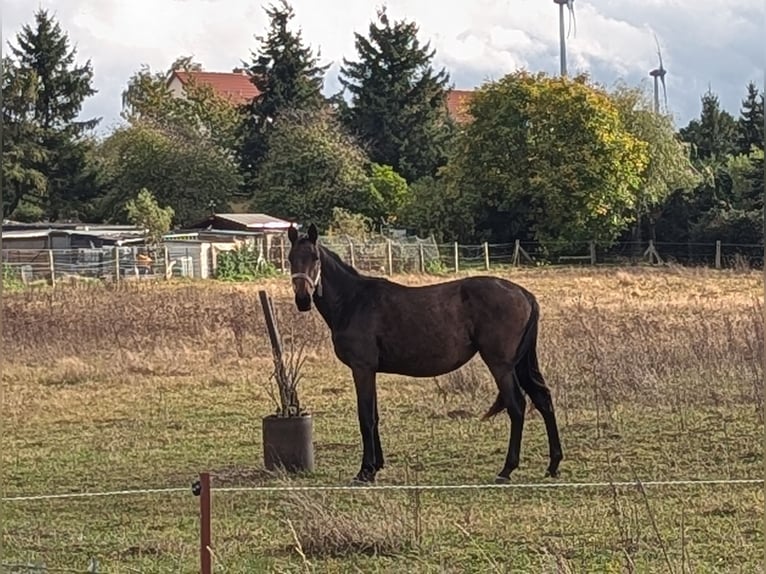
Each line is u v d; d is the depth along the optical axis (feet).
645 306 84.79
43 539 25.52
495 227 166.81
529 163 159.74
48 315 75.51
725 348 51.31
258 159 224.94
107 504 29.12
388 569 22.17
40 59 207.82
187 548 24.34
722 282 115.44
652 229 168.66
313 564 22.35
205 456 36.32
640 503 27.43
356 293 33.32
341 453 36.27
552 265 154.40
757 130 216.13
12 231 154.61
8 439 39.68
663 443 35.68
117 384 52.49
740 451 34.12
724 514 26.27
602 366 46.65
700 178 172.35
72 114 209.56
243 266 134.51
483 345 32.68
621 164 157.89
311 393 48.88
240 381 52.16
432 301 32.99
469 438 37.65
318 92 230.07
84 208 204.74
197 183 203.92
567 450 35.22
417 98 224.53
